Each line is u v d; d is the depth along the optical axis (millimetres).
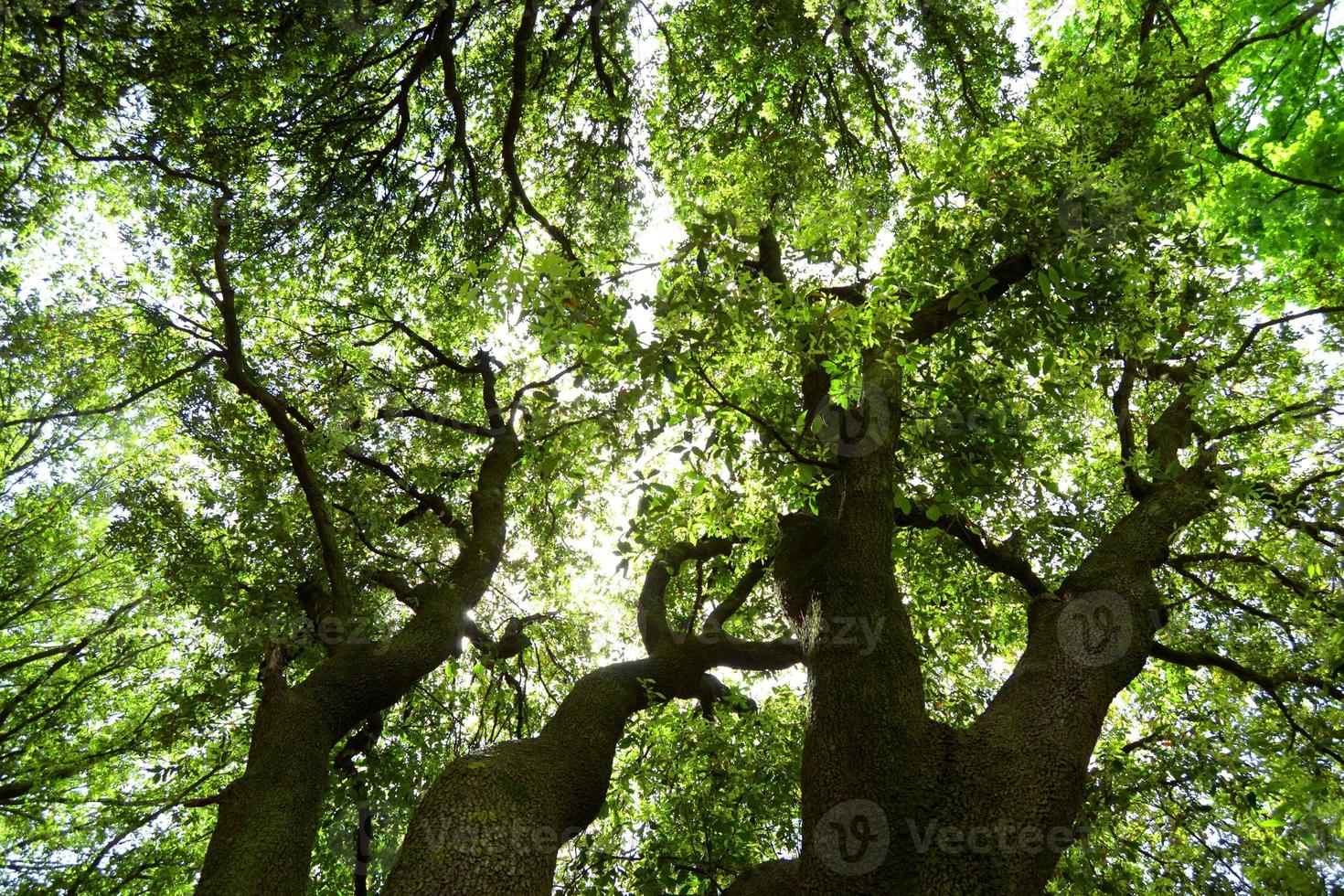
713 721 6938
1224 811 6711
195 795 8570
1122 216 4824
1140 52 6195
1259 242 9359
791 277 7301
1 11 7355
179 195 9742
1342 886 4602
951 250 5492
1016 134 5703
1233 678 7219
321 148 9984
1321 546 6152
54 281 10492
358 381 9570
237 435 8828
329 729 5277
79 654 10445
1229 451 7754
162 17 8148
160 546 7883
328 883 7324
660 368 4434
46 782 8516
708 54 9984
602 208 10891
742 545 7066
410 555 8695
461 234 11328
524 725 8719
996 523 8000
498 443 8172
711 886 5797
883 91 10797
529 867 3914
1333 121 9219
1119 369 7148
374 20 8328
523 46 8969
